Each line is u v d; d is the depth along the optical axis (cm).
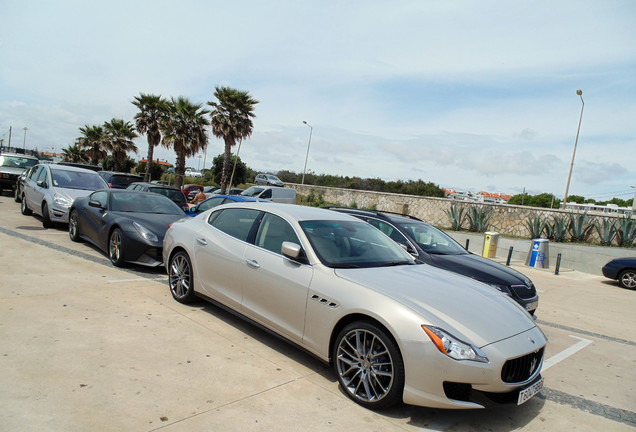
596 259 1414
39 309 437
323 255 381
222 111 2850
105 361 340
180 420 272
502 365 288
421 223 770
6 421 250
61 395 285
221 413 286
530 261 1397
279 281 385
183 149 2942
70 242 822
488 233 1447
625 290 1098
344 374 331
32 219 1087
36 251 702
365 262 397
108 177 1625
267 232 428
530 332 327
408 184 5072
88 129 4322
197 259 484
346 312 328
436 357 284
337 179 4966
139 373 328
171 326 434
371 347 313
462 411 329
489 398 293
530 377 313
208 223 501
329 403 315
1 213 1134
